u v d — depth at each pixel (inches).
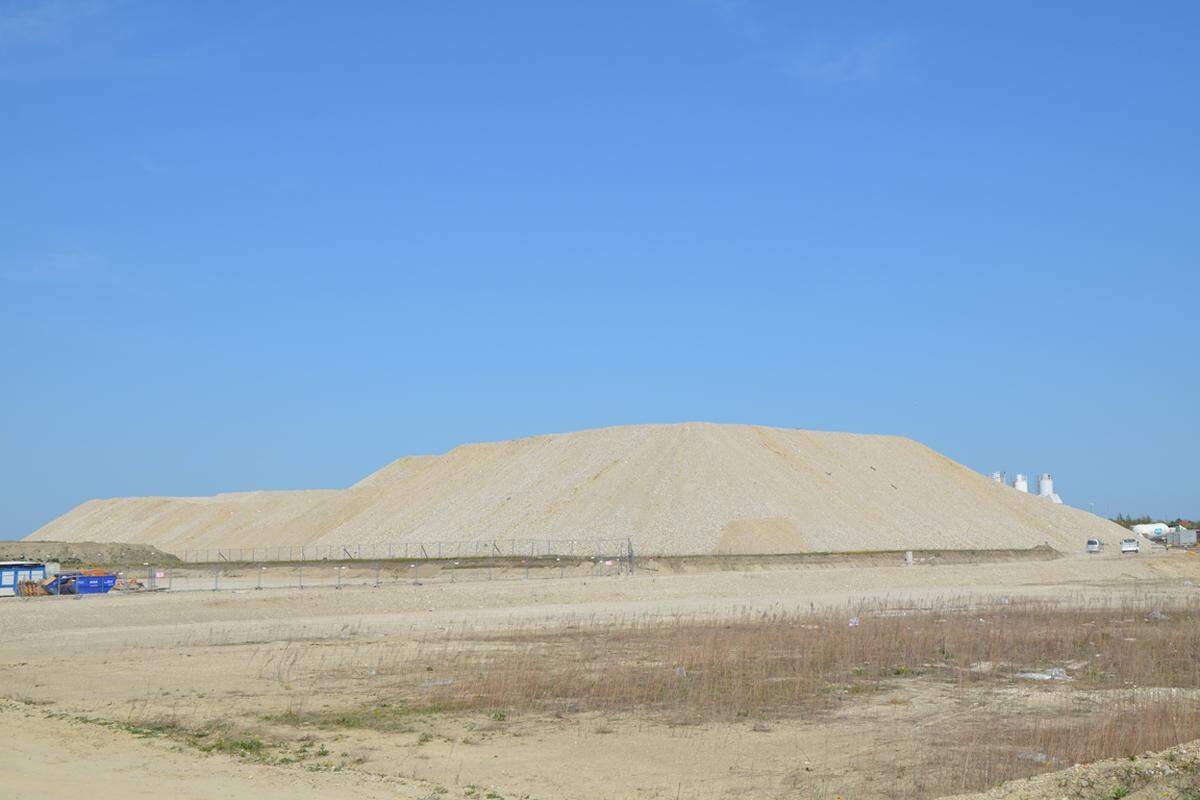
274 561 3602.4
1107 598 2191.2
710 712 973.8
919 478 4370.1
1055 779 653.3
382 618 1891.0
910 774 739.4
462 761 798.5
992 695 1050.1
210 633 1669.5
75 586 2428.6
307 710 1000.2
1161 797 606.9
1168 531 5142.7
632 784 731.4
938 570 2871.6
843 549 3373.5
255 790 669.9
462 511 3973.9
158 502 5807.1
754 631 1551.4
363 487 4756.4
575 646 1434.5
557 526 3599.9
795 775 747.4
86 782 679.7
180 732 899.4
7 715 952.9
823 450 4360.2
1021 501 4527.6
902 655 1295.5
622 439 4252.0
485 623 1793.8
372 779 717.3
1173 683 1112.2
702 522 3447.3
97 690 1127.6
